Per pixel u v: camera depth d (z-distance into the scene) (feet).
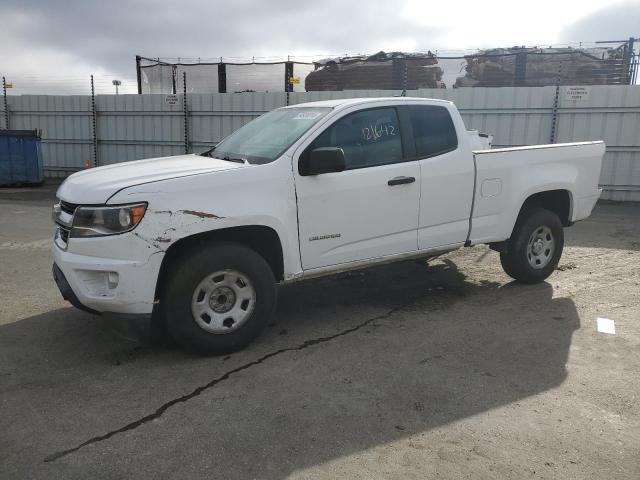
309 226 14.65
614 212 38.11
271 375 12.81
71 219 13.07
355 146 15.44
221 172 13.38
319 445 9.99
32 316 16.74
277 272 14.82
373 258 16.01
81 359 13.70
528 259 19.51
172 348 14.38
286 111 17.42
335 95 49.06
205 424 10.68
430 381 12.50
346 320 16.55
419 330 15.69
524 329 15.70
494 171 17.93
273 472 9.23
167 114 55.52
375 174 15.52
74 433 10.37
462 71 47.55
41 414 11.06
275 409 11.26
